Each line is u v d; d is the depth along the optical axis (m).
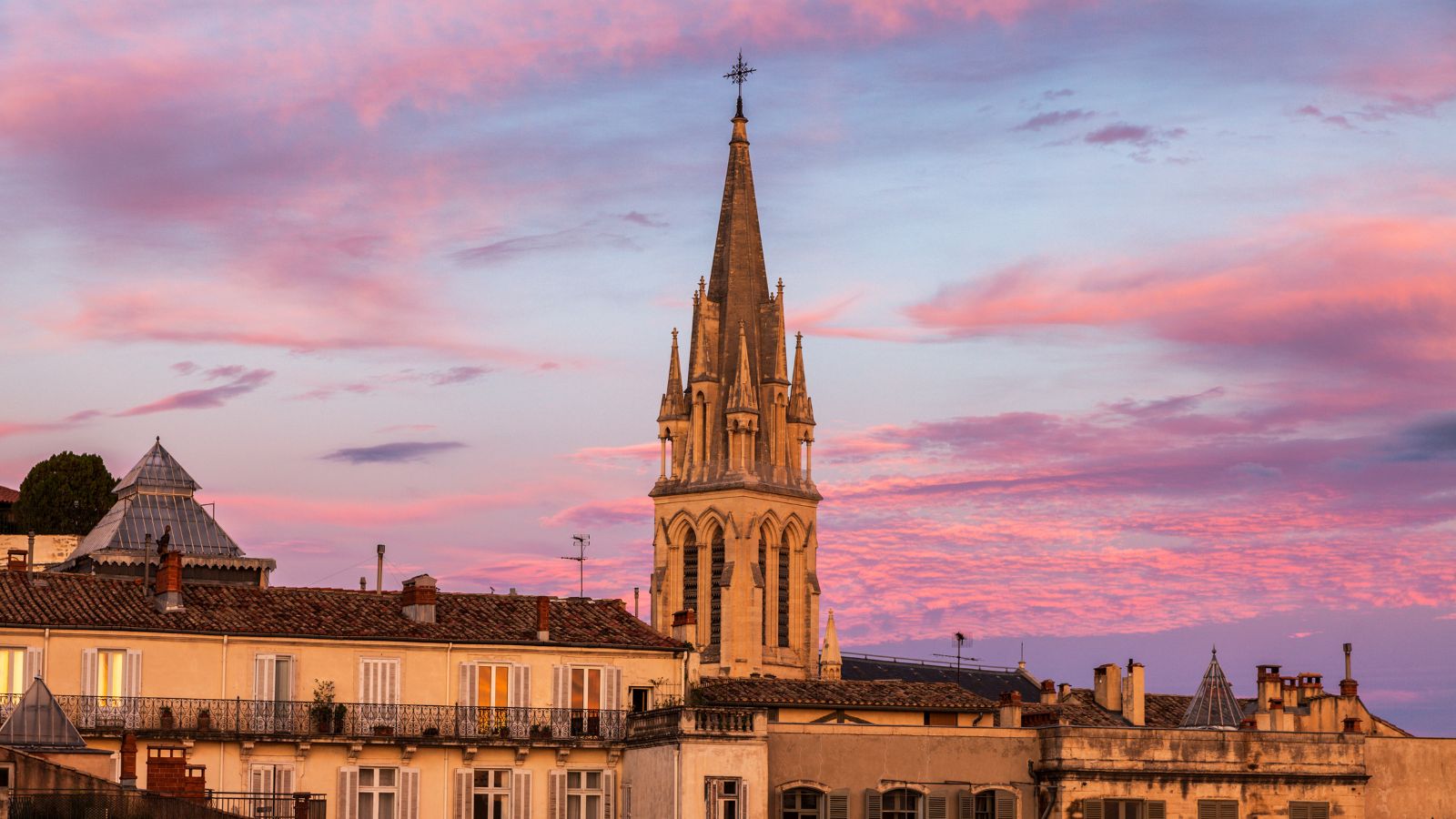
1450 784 89.19
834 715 93.88
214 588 82.69
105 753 68.62
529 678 83.44
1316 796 86.81
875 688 98.88
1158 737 85.31
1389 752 89.00
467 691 82.56
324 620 82.00
